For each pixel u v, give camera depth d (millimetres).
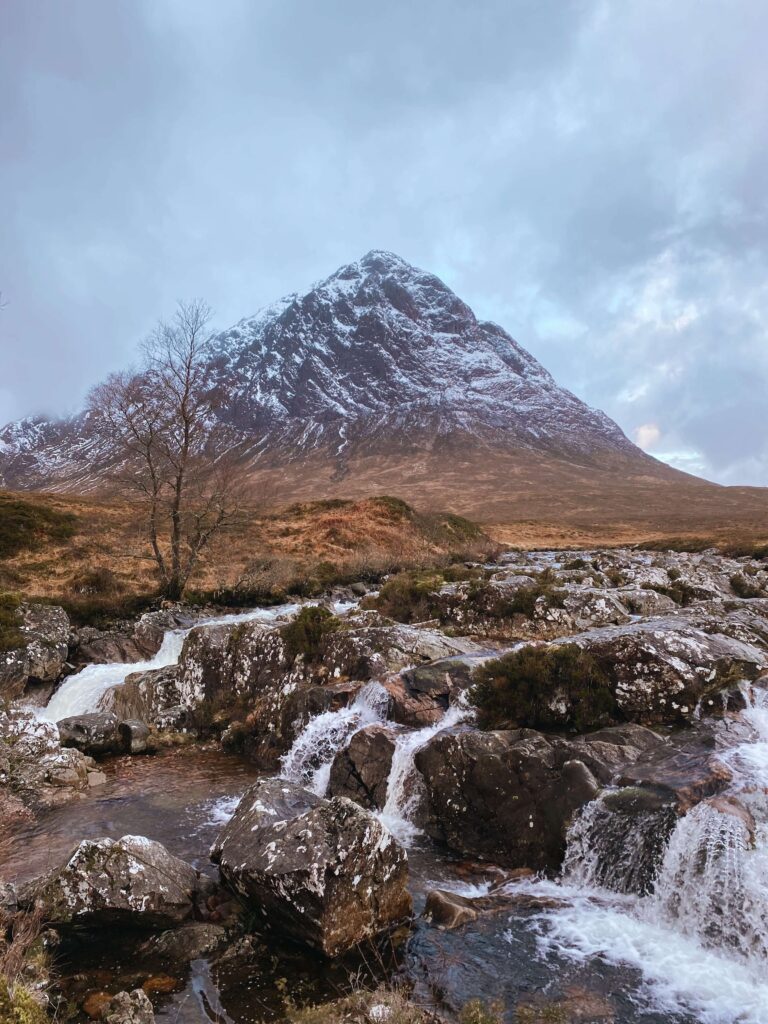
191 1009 6789
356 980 7207
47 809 12672
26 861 10406
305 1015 6480
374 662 15578
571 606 18938
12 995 5855
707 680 11953
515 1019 6566
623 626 14867
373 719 13914
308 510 67562
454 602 20766
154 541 34500
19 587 34750
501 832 10297
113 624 30297
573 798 9641
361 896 7906
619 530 142125
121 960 7629
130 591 34844
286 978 7320
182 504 35750
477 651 16688
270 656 17797
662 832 8594
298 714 15281
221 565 42906
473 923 8312
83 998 6910
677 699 11875
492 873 9891
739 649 12891
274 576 38438
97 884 7965
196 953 7691
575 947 7762
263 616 31625
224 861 8648
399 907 8352
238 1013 6746
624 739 11016
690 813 8508
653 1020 6520
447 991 7027
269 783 10273
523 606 19266
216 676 18453
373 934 8000
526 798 10148
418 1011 6590
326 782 13398
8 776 13586
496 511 190500
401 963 7543
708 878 7938
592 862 9164
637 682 12242
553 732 12242
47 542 44688
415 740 12328
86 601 31953
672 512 184750
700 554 63625
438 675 14242
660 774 9539
